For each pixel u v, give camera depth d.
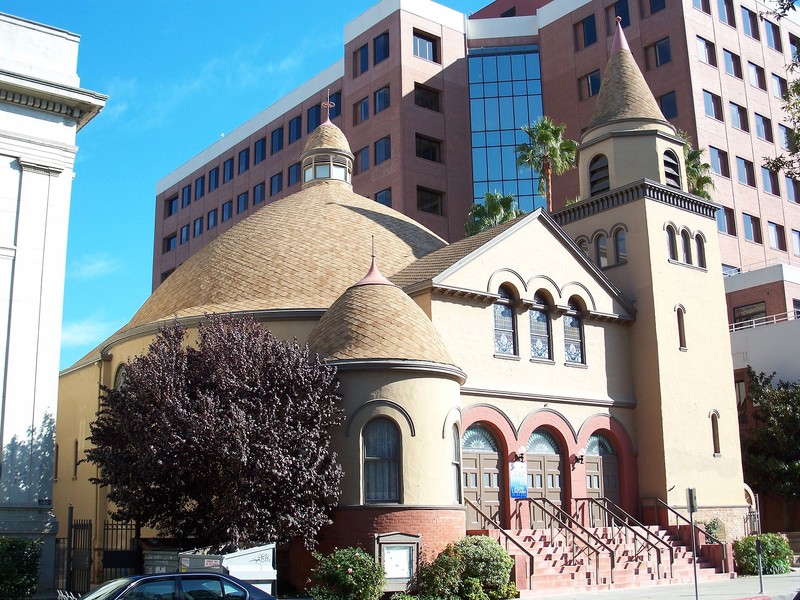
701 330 35.47
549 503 28.44
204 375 22.77
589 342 32.78
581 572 26.11
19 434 24.45
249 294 30.77
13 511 24.02
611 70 38.66
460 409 26.11
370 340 24.69
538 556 25.95
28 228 25.61
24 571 22.39
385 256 32.97
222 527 21.70
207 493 22.19
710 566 30.69
